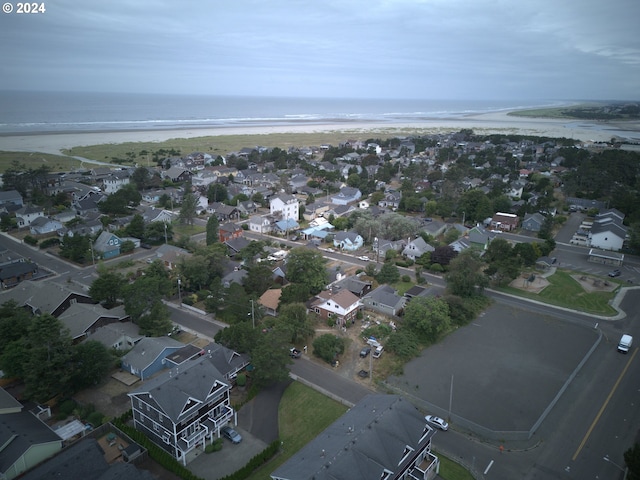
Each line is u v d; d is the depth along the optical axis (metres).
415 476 35.28
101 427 39.56
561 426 43.09
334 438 34.16
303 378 49.69
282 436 40.56
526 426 42.97
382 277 73.88
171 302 67.88
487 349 56.97
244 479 35.28
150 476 31.75
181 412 36.91
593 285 77.50
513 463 38.31
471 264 72.69
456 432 42.09
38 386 41.84
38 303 60.31
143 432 39.97
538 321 64.56
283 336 49.50
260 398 45.97
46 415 41.94
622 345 56.59
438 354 55.69
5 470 33.12
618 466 38.12
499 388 48.97
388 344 55.91
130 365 49.16
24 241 92.19
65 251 83.88
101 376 46.78
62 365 43.34
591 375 51.75
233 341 51.22
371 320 63.25
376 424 35.06
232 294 62.72
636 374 52.00
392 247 90.31
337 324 61.47
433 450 39.47
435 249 85.19
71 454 33.50
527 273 82.88
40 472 32.12
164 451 37.44
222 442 39.59
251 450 38.75
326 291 68.44
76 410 42.41
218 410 41.44
